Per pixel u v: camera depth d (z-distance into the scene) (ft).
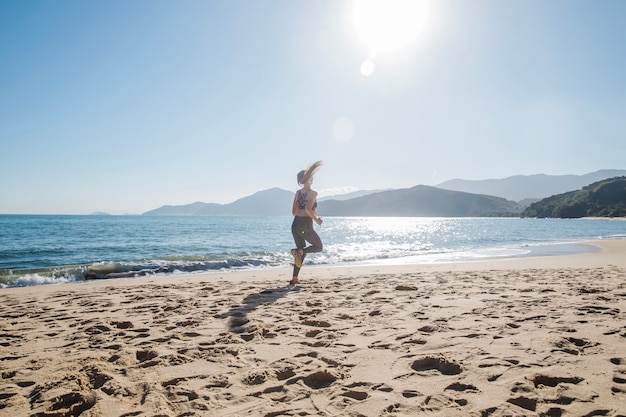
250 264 42.68
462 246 75.36
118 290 23.06
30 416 6.95
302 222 23.06
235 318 14.32
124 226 180.96
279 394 7.63
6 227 155.12
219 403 7.24
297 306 16.37
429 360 9.03
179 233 124.06
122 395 7.72
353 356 9.71
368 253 58.75
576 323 12.35
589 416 6.27
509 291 19.20
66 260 48.16
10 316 15.94
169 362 9.61
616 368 8.36
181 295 20.26
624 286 20.65
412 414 6.54
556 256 49.75
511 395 7.14
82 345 11.41
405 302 16.65
